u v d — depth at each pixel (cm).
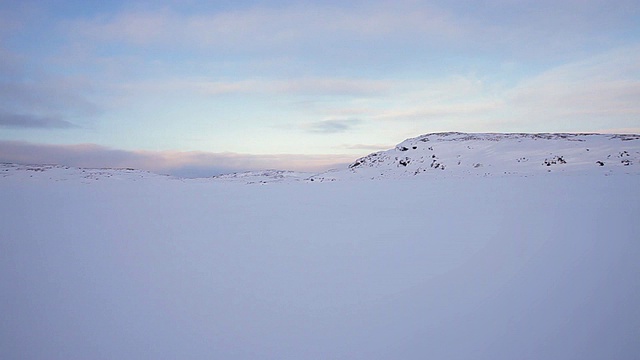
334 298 525
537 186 2198
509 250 768
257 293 551
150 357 372
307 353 373
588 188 1992
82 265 713
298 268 681
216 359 365
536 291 526
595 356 353
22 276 641
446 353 366
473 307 477
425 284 573
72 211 1527
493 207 1477
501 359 352
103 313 482
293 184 3603
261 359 363
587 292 516
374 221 1224
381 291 548
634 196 1614
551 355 356
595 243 802
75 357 373
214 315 472
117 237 992
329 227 1127
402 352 370
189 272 662
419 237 940
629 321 423
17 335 422
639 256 690
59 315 476
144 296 543
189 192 2688
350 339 401
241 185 3625
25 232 1056
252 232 1062
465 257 727
